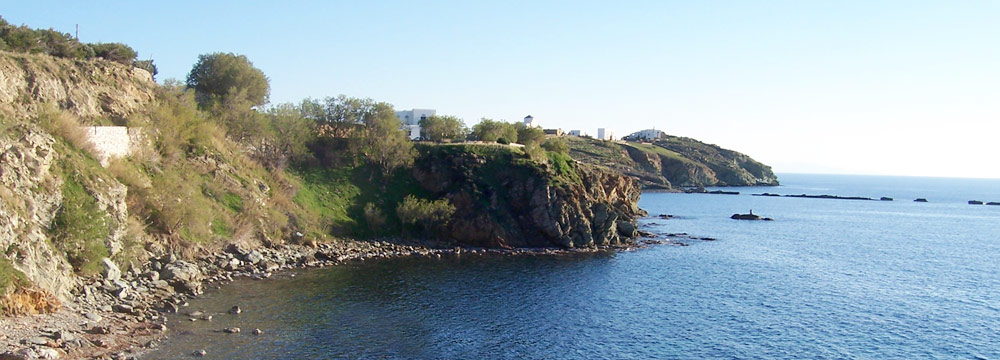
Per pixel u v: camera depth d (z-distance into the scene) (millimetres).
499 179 96625
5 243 41469
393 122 103750
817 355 46156
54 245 47469
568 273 72250
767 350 46938
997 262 92250
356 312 51781
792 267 82000
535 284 65875
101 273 50312
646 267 77812
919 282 74125
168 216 63906
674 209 180125
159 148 73500
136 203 62000
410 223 89188
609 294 62594
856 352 47062
